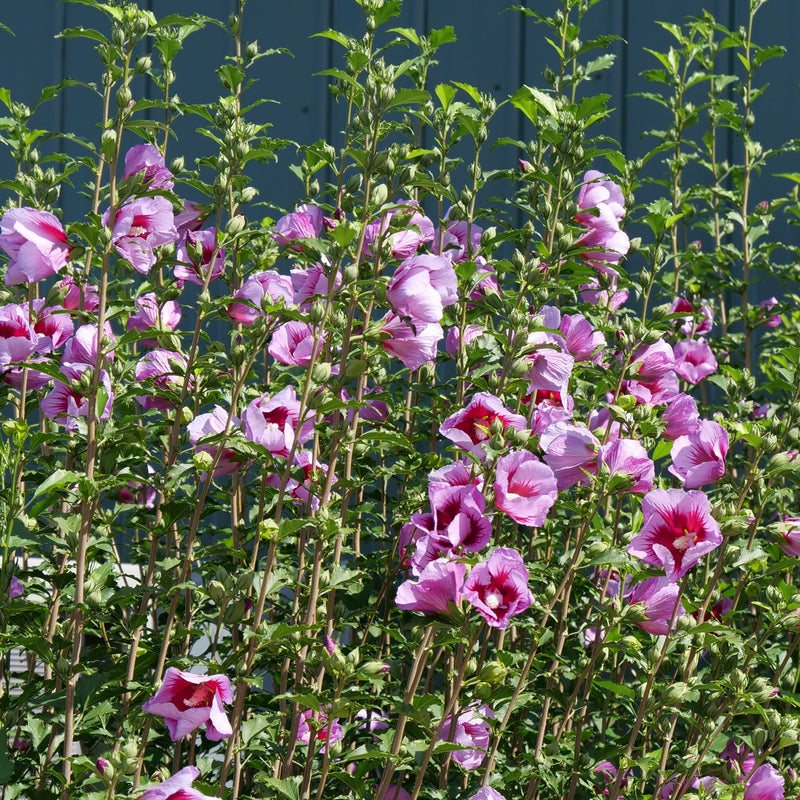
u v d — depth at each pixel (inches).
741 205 175.5
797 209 173.0
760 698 85.2
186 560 85.7
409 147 100.3
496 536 94.3
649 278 128.9
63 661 76.7
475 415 78.9
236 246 106.8
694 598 97.3
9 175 194.4
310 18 197.9
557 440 83.7
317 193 129.3
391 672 102.9
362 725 100.7
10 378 98.4
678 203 167.8
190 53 198.4
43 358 98.7
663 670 119.8
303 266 114.3
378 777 112.7
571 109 109.0
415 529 88.9
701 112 200.4
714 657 99.0
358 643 105.0
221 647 104.8
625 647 86.7
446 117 122.3
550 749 92.3
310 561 94.3
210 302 89.5
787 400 149.1
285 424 88.4
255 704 92.3
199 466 84.4
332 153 113.9
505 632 109.0
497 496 73.6
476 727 90.0
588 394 115.4
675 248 170.2
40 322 101.2
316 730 79.6
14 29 201.9
